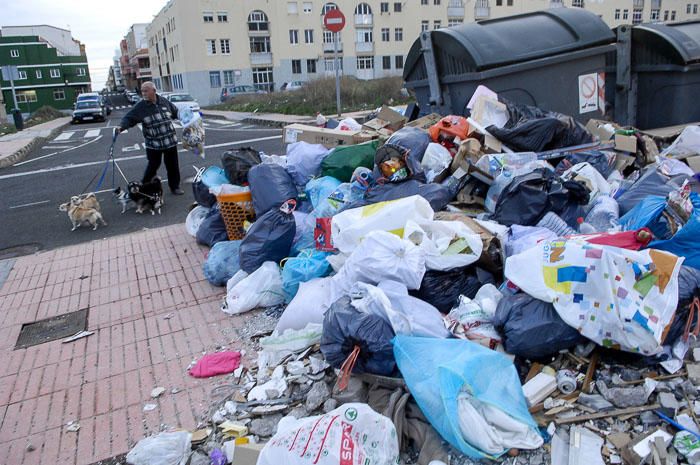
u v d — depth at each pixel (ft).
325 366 10.12
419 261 10.80
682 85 19.88
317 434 7.23
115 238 20.83
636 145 15.62
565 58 19.69
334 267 12.41
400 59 170.09
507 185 13.28
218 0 150.92
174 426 9.60
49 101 202.18
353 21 161.79
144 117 24.39
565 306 8.91
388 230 11.91
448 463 7.73
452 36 19.56
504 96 19.38
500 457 7.79
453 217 12.60
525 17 21.40
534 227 11.99
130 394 10.69
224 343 12.19
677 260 8.54
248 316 13.35
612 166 15.67
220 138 49.67
